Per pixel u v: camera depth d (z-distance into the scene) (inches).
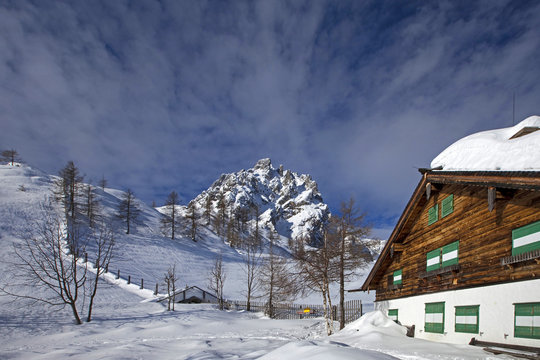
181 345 613.9
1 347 677.9
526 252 348.8
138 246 2775.6
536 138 382.0
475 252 444.8
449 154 539.8
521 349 352.5
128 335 807.7
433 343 476.1
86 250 2246.6
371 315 677.9
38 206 2822.3
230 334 826.2
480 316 426.0
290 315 1398.9
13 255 1752.0
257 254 3732.8
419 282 596.7
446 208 524.1
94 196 3260.3
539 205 344.5
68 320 999.6
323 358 257.6
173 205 3617.1
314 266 836.0
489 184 384.2
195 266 2667.3
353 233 869.8
